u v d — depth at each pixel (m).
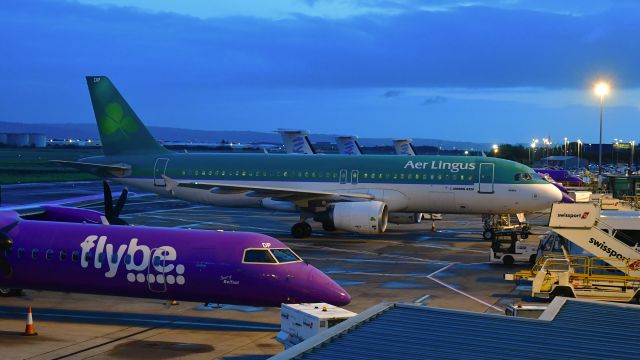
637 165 171.38
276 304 23.58
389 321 14.00
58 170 132.38
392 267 35.91
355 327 13.52
